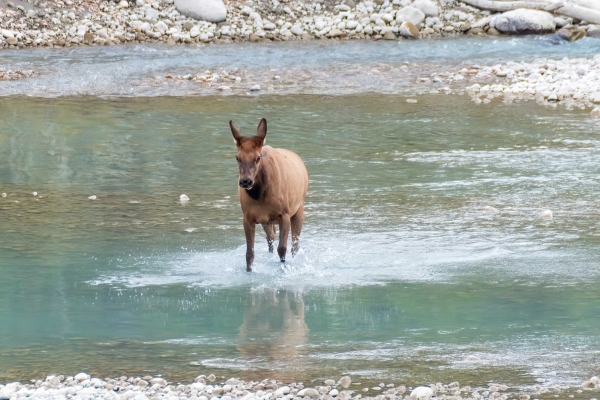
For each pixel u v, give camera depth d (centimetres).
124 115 6662
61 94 7394
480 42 9550
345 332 2878
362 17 10238
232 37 9800
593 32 9600
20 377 2550
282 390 2395
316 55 9075
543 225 4012
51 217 4225
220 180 4919
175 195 4616
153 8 10050
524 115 6525
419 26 10125
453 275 3419
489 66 8481
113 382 2491
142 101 7162
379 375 2523
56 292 3284
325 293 3259
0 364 2644
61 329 2931
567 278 3356
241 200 3406
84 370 2594
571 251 3662
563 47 9288
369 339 2812
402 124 6300
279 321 2992
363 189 4678
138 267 3547
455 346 2738
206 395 2384
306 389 2380
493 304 3111
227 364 2622
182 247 3784
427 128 6169
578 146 5566
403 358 2650
